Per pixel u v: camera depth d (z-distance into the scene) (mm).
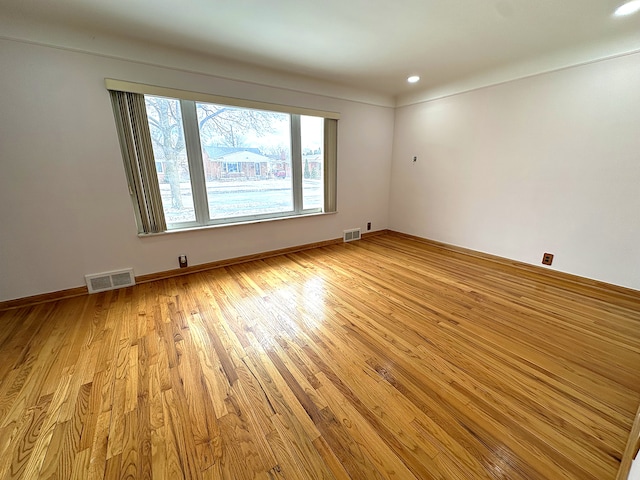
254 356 1776
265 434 1255
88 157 2477
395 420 1320
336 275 3113
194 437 1239
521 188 3176
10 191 2246
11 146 2195
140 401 1432
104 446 1199
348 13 2020
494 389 1502
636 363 1695
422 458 1145
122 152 2613
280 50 2674
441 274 3135
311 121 3801
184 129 2898
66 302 2486
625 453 1137
